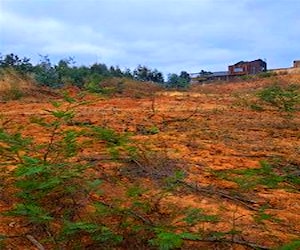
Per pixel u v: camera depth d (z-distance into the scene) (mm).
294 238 3877
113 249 3779
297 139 8250
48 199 4438
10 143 4996
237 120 10188
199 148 7105
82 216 4199
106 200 4543
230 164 6207
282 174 5684
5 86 15164
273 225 4258
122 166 5605
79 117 9805
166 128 8891
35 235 3967
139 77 29172
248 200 4852
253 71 44406
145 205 4207
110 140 6195
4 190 4684
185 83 25484
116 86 18297
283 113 11430
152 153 6258
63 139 5637
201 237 3805
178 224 4062
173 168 5773
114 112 11016
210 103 14000
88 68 23625
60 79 19703
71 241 3840
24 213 3871
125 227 3934
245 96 15914
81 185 4594
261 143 7738
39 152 5344
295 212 4625
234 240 3848
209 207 4578
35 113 10602
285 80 26578
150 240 3561
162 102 14125
